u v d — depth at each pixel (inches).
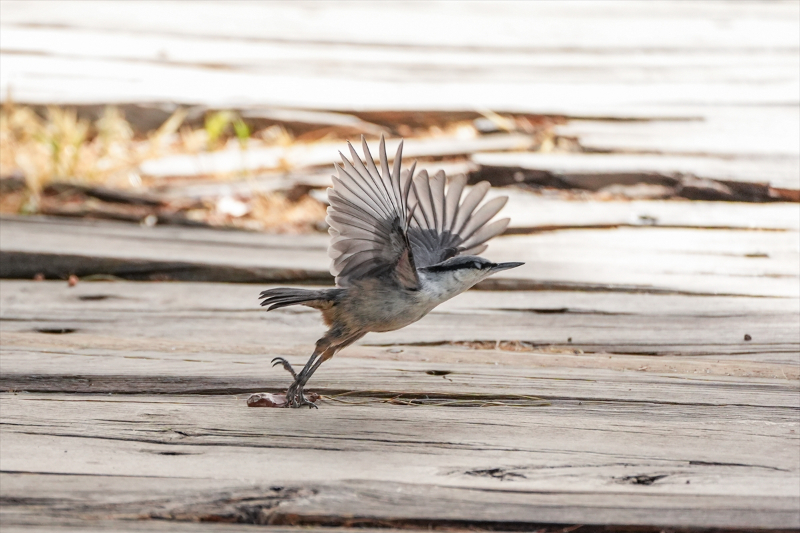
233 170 587.8
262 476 237.1
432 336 377.4
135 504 221.3
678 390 313.6
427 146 606.5
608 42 800.3
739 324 388.2
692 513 224.7
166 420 273.4
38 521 212.7
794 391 315.3
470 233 331.6
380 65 730.2
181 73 692.7
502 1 919.7
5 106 616.4
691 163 567.5
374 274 285.7
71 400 288.7
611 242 482.0
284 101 650.8
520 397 304.3
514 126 637.3
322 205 546.3
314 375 320.2
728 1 927.7
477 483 236.7
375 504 224.5
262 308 400.5
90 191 549.6
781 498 233.1
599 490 234.8
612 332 380.8
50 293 410.6
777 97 676.7
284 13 853.8
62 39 746.2
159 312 392.2
